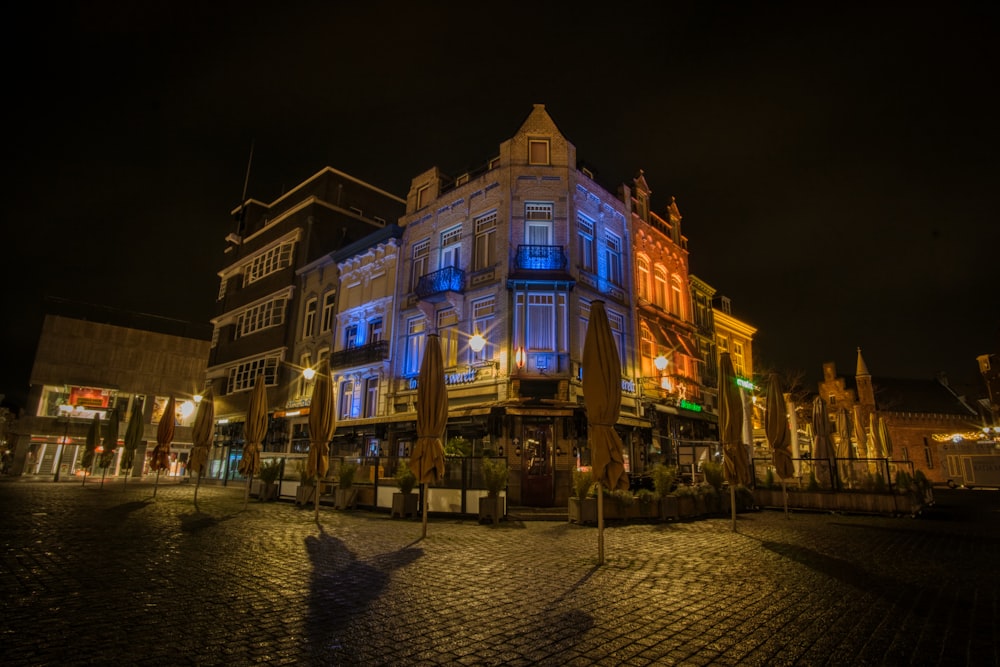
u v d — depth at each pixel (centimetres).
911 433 5341
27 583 581
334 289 2762
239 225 3841
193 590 570
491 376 1852
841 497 1572
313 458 1261
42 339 3672
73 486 2350
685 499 1385
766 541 977
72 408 3662
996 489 3894
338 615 491
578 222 2089
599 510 782
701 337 2764
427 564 734
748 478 1187
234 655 388
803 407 3681
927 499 1877
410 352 2239
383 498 1472
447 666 374
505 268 1928
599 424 830
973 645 430
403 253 2394
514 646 416
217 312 3781
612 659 392
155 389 4003
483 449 1706
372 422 2130
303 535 991
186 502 1664
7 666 359
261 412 1546
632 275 2269
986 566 754
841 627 472
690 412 2409
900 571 712
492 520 1236
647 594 579
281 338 2988
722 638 440
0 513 1195
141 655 385
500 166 2078
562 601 548
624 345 2150
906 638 446
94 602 518
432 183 2378
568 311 1883
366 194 3500
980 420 5656
